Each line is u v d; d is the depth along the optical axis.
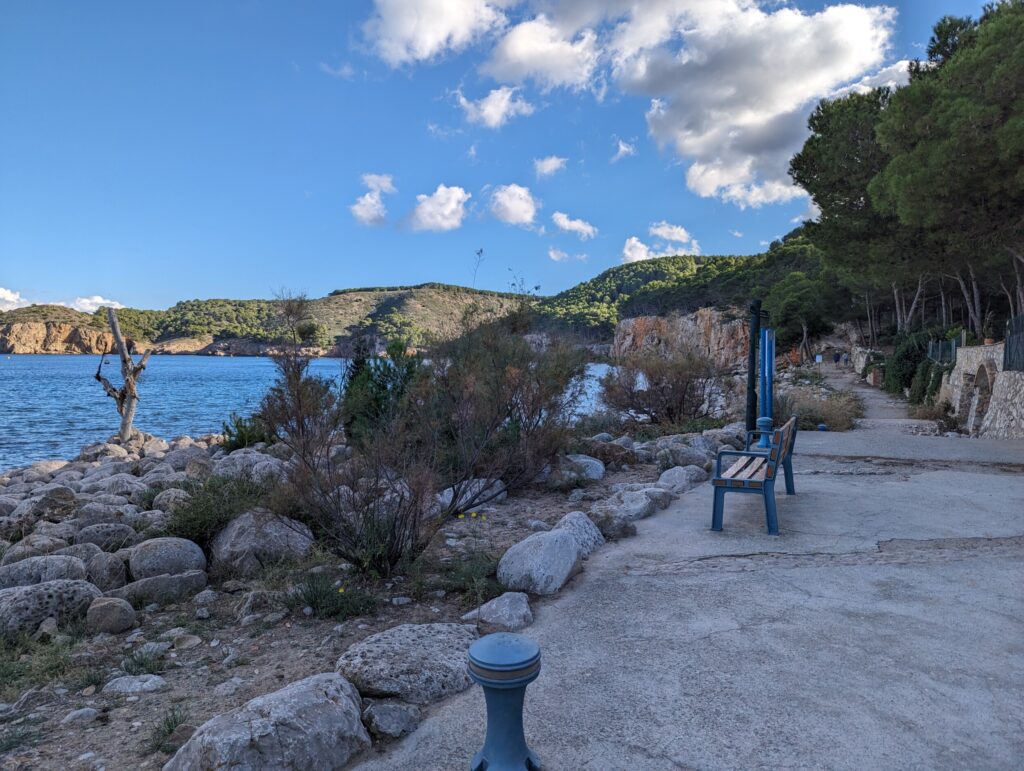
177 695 3.58
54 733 3.21
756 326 11.52
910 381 38.34
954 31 25.67
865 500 7.64
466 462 7.11
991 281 37.41
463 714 3.22
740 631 4.01
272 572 5.57
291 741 2.73
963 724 2.95
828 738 2.86
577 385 10.16
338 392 5.91
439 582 5.16
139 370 19.75
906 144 20.19
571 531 5.74
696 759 2.74
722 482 6.33
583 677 3.50
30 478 14.76
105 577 5.53
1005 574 4.98
